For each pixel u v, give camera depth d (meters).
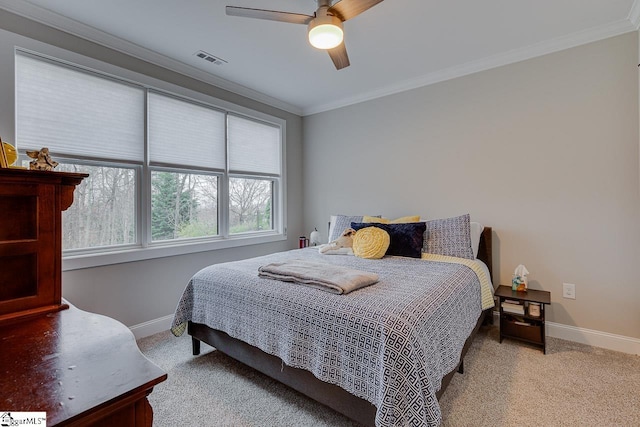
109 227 2.46
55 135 2.15
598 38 2.30
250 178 3.65
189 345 2.38
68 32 2.16
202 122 3.10
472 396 1.72
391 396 1.12
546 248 2.54
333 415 1.58
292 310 1.52
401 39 2.41
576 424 1.49
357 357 1.29
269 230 3.90
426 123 3.15
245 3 1.98
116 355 0.81
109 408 0.62
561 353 2.23
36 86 2.07
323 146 4.00
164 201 2.83
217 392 1.77
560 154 2.47
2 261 1.10
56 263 1.19
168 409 1.62
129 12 2.06
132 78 2.51
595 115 2.33
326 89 3.45
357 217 3.21
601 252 2.33
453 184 3.00
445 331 1.47
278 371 1.63
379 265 2.24
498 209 2.76
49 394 0.63
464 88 2.91
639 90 2.14
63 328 0.99
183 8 2.02
